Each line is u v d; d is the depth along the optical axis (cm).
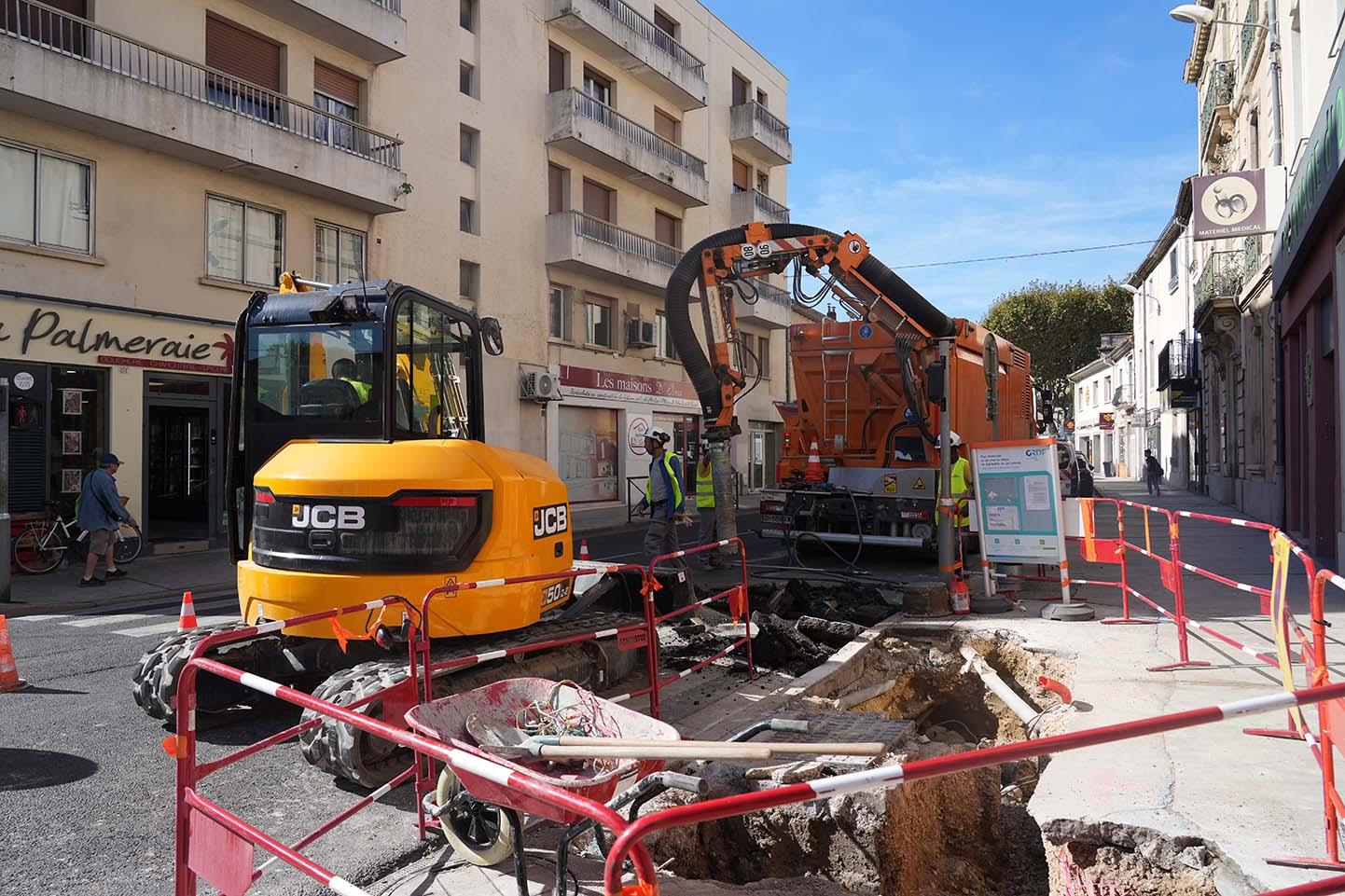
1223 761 446
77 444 1455
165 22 1569
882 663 758
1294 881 326
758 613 910
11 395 1372
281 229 1770
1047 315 5375
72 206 1457
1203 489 2886
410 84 2053
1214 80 2252
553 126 2439
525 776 216
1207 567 1148
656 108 2902
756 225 1216
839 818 434
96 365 1469
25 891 364
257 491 548
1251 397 2012
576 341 2567
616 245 2633
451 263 2155
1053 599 948
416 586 509
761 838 453
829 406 1323
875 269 1162
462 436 659
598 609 730
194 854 307
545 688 381
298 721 605
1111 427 4309
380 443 539
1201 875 353
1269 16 1625
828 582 1121
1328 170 962
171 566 1416
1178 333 3312
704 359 1230
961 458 1241
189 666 318
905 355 1183
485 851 379
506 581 500
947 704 777
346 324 566
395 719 424
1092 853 386
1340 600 878
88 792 475
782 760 475
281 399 579
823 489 1263
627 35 2630
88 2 1472
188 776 316
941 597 884
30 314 1384
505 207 2317
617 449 2753
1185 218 3023
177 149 1545
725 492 1246
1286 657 457
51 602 1096
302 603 515
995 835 500
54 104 1349
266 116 1756
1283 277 1393
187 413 1630
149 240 1548
